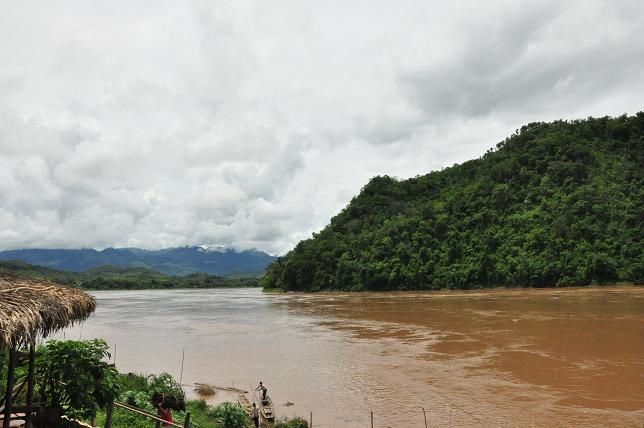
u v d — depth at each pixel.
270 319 55.47
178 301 96.12
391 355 30.61
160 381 19.30
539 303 55.97
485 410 19.48
